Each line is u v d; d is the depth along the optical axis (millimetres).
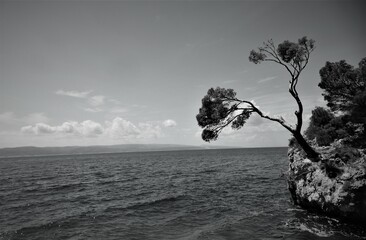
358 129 17516
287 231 13750
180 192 26656
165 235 13844
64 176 47000
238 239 12844
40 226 15594
